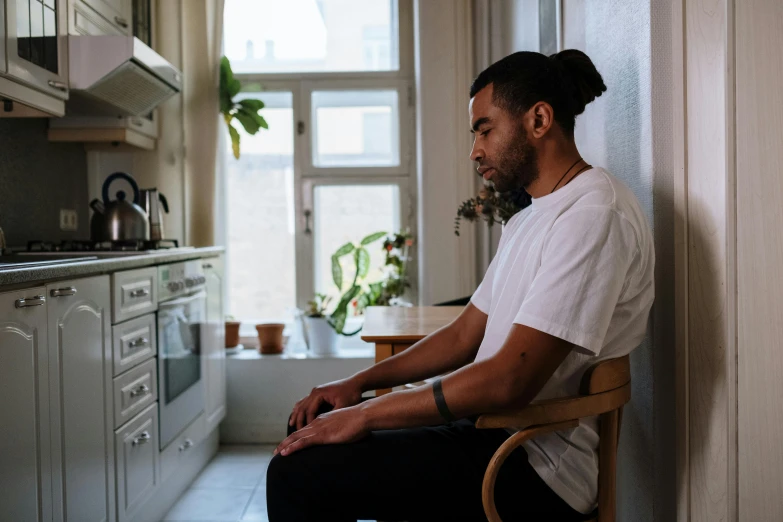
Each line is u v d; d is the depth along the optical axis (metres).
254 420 3.58
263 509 2.65
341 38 3.87
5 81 2.21
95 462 1.92
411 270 3.85
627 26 1.54
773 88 1.15
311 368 3.57
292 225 3.87
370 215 3.87
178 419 2.67
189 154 3.60
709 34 1.20
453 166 3.54
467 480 1.15
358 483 1.14
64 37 2.59
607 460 1.14
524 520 1.15
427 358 1.47
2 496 1.44
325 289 3.88
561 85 1.23
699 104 1.23
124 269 2.16
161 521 2.53
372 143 3.86
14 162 2.78
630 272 1.12
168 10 3.57
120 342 2.12
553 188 1.23
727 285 1.16
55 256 2.30
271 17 3.87
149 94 3.09
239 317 3.91
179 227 3.64
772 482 1.17
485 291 1.47
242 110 3.64
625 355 1.16
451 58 3.53
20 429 1.52
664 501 1.39
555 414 1.07
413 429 1.23
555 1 2.22
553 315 1.06
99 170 3.53
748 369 1.17
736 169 1.16
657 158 1.38
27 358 1.56
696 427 1.26
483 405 1.08
